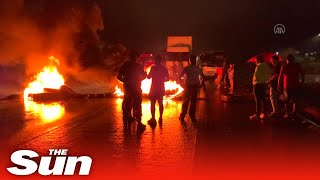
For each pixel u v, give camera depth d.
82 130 11.28
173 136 10.41
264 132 11.05
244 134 10.73
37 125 12.09
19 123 12.47
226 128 11.72
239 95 19.64
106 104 18.53
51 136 10.34
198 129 11.53
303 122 12.80
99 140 9.84
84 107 17.23
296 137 10.30
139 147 9.04
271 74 13.58
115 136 10.39
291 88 13.23
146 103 19.42
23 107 17.02
